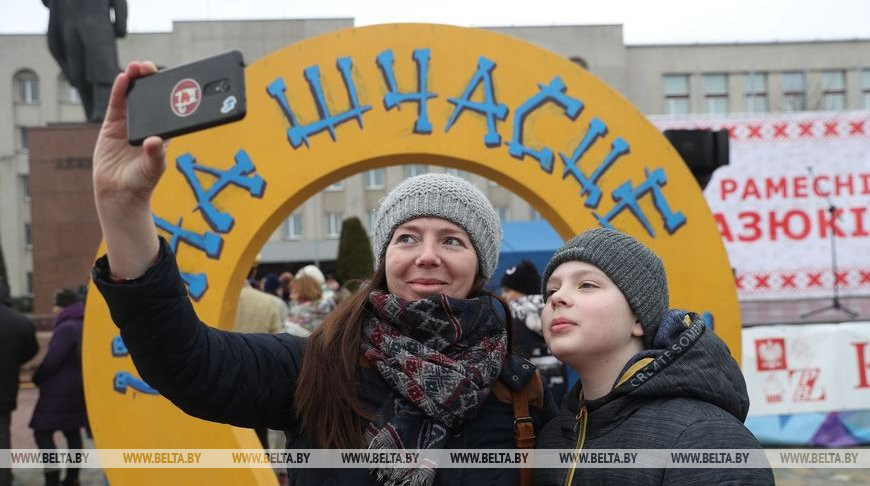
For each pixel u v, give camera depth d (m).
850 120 8.24
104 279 1.33
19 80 28.70
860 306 10.59
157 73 1.24
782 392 5.91
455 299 1.54
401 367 1.49
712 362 1.44
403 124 3.43
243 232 3.39
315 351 1.55
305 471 1.52
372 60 3.44
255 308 4.91
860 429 5.94
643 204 3.48
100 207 1.29
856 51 29.84
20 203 28.22
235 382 1.47
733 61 29.42
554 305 1.55
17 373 4.76
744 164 8.26
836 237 8.22
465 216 1.63
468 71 3.46
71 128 10.02
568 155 3.46
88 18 9.97
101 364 3.35
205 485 3.27
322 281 5.60
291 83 3.42
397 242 1.65
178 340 1.36
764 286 8.26
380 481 1.47
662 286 1.58
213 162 3.40
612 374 1.55
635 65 28.91
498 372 1.55
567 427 1.55
